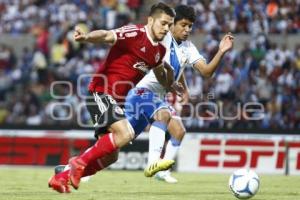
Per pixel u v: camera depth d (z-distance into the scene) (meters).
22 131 44.75
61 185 19.31
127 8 61.19
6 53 60.38
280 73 50.97
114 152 20.39
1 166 44.91
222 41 23.11
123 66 20.31
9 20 64.00
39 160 44.34
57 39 60.09
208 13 57.19
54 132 44.25
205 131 41.66
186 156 41.84
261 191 24.27
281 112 47.91
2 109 57.56
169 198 20.42
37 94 56.66
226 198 20.70
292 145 40.62
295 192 23.81
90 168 20.53
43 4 64.56
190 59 25.67
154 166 21.02
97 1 62.94
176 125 28.88
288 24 55.81
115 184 27.53
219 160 41.44
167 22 20.19
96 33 19.36
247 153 41.16
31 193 21.91
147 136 41.84
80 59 57.84
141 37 20.23
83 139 43.88
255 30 55.34
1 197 20.06
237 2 57.25
